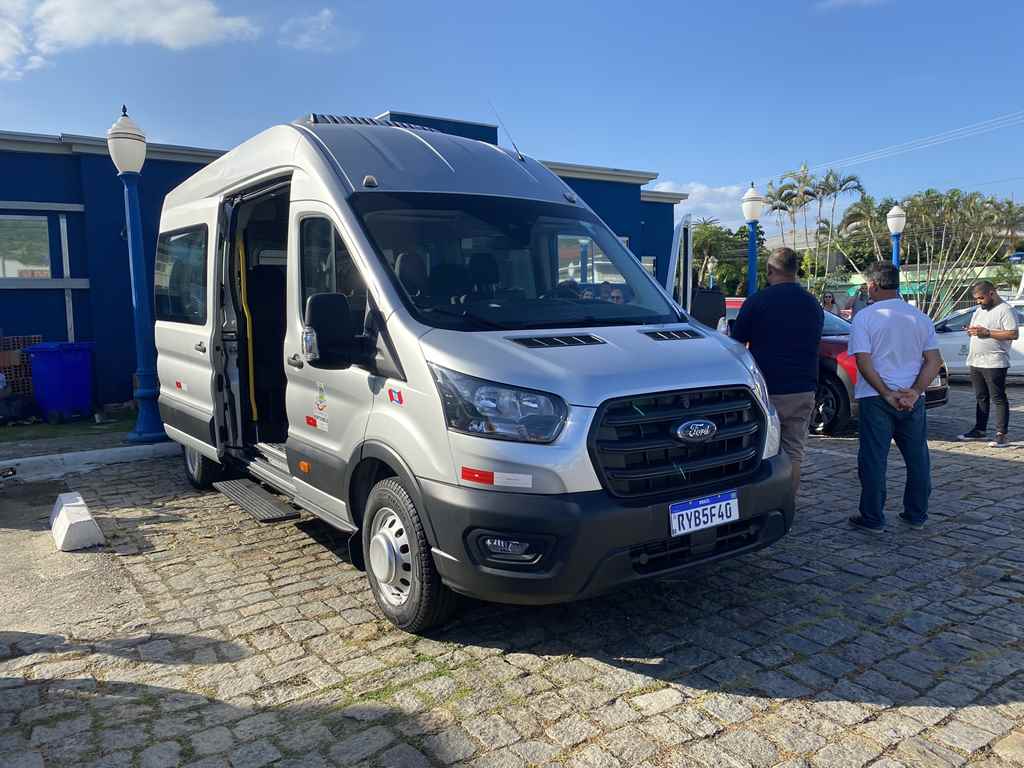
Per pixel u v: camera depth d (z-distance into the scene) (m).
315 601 4.52
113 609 4.45
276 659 3.82
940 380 9.33
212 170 6.41
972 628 4.07
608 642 3.96
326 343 3.91
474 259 4.41
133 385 12.02
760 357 5.57
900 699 3.39
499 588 3.48
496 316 4.11
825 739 3.10
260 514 5.24
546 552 3.42
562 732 3.16
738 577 4.79
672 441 3.61
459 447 3.53
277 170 5.08
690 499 3.63
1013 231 43.94
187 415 6.54
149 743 3.12
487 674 3.64
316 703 3.41
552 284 4.62
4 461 7.90
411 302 4.02
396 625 4.10
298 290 4.79
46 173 11.44
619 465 3.51
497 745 3.08
